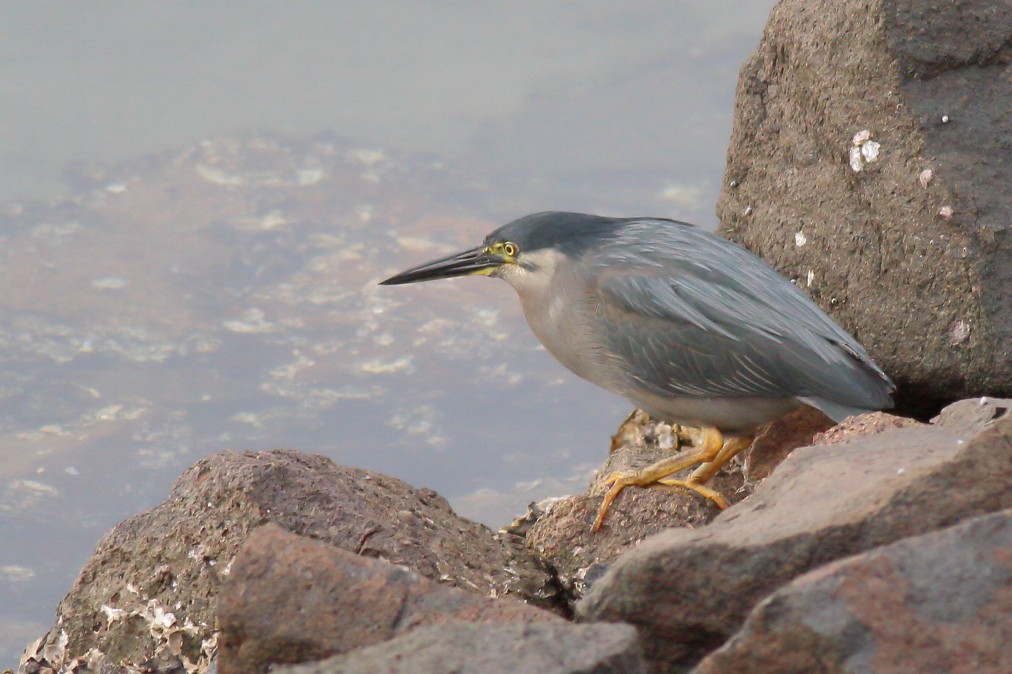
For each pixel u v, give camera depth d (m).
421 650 6.37
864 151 12.92
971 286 12.15
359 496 10.55
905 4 12.65
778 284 12.51
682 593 7.30
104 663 10.29
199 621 10.05
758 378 12.10
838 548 7.12
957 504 7.11
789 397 12.18
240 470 10.37
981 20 12.62
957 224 12.23
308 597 7.69
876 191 12.82
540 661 6.20
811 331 12.12
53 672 10.46
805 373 11.95
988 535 6.21
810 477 8.34
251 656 7.73
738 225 14.37
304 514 10.15
